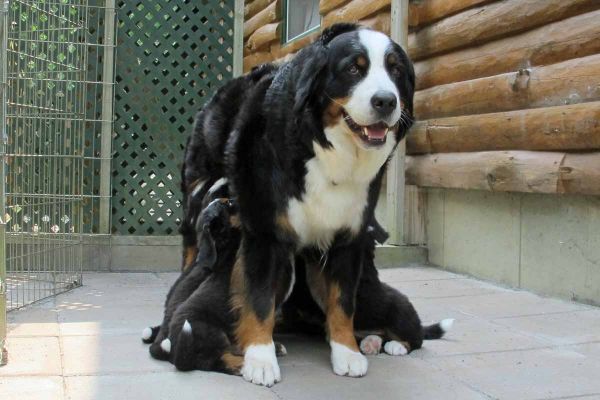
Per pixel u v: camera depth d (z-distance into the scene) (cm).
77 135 336
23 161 294
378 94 160
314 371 173
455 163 299
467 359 181
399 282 290
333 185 174
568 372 171
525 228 271
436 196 329
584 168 231
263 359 166
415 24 329
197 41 357
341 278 179
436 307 242
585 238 243
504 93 271
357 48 167
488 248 293
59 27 311
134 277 316
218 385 161
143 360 179
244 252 175
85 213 343
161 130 353
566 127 237
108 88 340
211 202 191
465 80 299
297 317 207
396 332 189
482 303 248
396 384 163
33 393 154
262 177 172
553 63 251
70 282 291
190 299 179
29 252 288
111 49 340
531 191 253
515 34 271
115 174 348
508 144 270
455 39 301
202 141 224
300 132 170
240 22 358
